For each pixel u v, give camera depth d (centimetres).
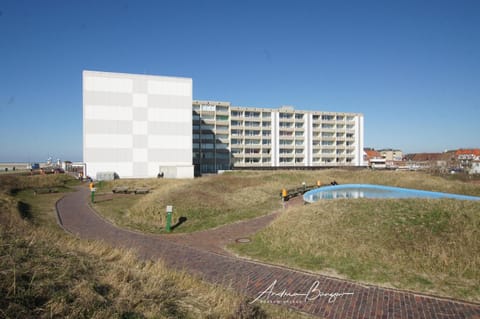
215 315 478
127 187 2814
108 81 4672
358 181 3991
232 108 7100
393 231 996
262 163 7281
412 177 3822
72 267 539
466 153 9912
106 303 439
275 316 553
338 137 7962
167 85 5012
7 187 2672
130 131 4775
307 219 1213
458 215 1037
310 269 816
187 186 2283
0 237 610
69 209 1819
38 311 382
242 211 1706
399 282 717
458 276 731
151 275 625
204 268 830
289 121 7550
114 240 1127
